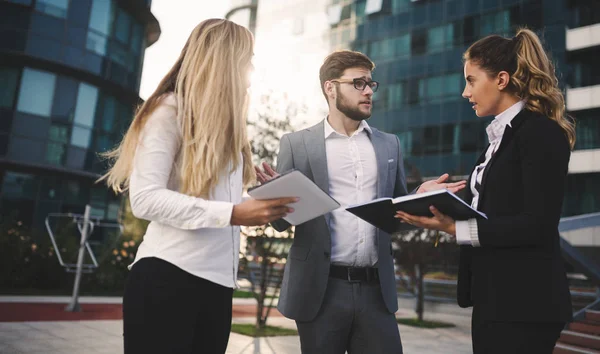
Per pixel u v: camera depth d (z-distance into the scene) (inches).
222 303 63.1
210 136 60.1
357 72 95.7
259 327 268.4
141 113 60.4
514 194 62.2
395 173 99.2
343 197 93.4
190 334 58.9
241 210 55.9
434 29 935.0
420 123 915.4
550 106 64.4
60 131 605.0
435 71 916.6
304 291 87.7
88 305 353.1
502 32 856.3
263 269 269.6
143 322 56.1
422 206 62.2
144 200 55.2
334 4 1117.7
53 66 599.5
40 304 339.0
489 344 61.1
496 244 59.7
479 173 71.7
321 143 95.1
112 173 61.9
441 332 313.0
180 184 60.9
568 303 58.7
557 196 57.7
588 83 847.1
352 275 89.4
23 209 575.8
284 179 53.4
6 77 576.7
